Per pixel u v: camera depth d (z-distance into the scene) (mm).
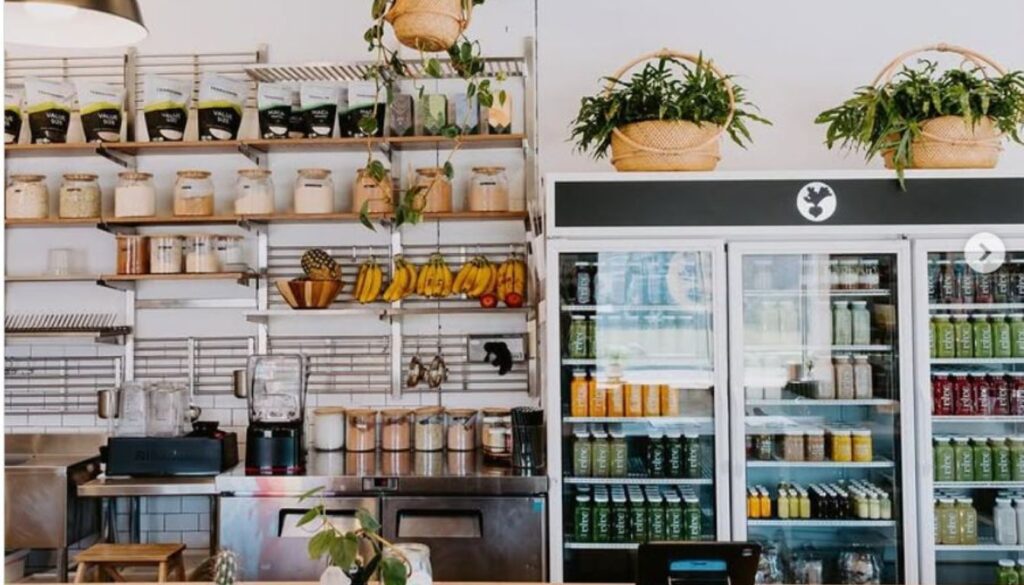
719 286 2811
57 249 3510
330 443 3328
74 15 1990
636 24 3605
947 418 2891
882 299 3000
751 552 1517
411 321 3572
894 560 2953
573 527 2961
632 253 2988
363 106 3344
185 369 3574
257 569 2791
